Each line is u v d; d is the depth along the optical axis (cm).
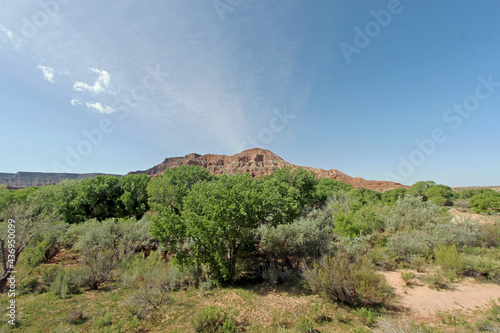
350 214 1444
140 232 1675
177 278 1143
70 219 2906
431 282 938
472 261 1055
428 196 5091
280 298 934
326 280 870
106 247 1420
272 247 1298
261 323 741
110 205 3553
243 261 1390
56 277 1077
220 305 889
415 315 723
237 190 1124
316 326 692
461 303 785
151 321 767
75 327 720
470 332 606
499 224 1429
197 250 1081
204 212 1099
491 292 850
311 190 2862
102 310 845
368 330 648
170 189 3022
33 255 1279
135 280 1138
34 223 1148
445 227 1361
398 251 1277
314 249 1288
